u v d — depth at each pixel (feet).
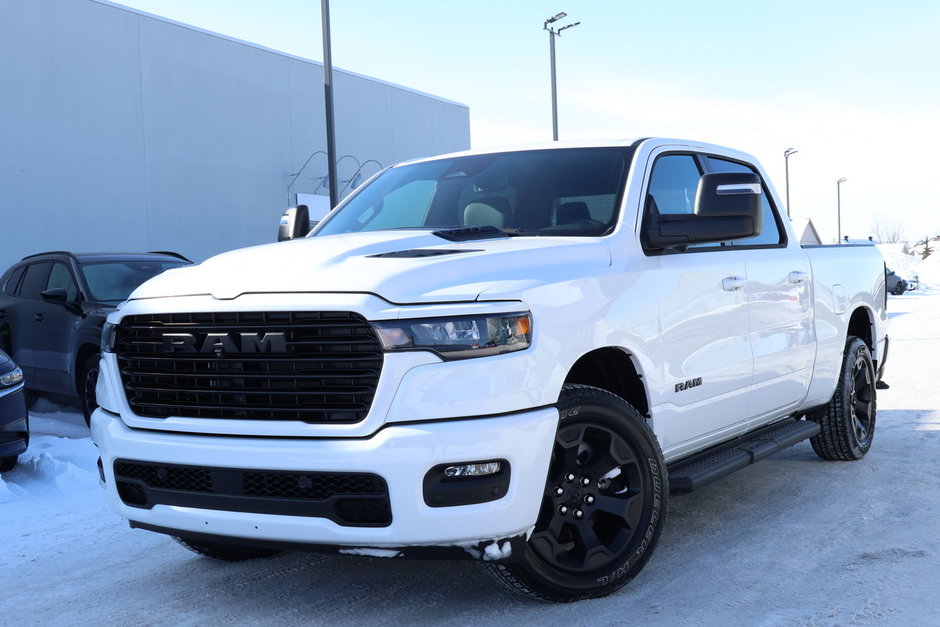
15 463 21.86
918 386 31.71
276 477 10.27
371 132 104.78
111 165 76.74
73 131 73.82
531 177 14.32
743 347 14.56
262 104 90.79
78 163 74.18
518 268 11.09
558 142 15.19
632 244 12.72
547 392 10.51
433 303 10.06
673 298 12.85
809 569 12.60
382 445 9.68
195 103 84.02
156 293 11.35
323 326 10.06
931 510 15.57
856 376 19.80
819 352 17.49
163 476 10.94
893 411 26.55
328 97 55.62
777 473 18.97
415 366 9.82
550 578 10.94
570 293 11.18
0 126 68.80
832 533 14.39
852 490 17.24
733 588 11.88
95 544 15.43
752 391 14.96
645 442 11.81
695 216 13.02
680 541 14.21
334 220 15.72
